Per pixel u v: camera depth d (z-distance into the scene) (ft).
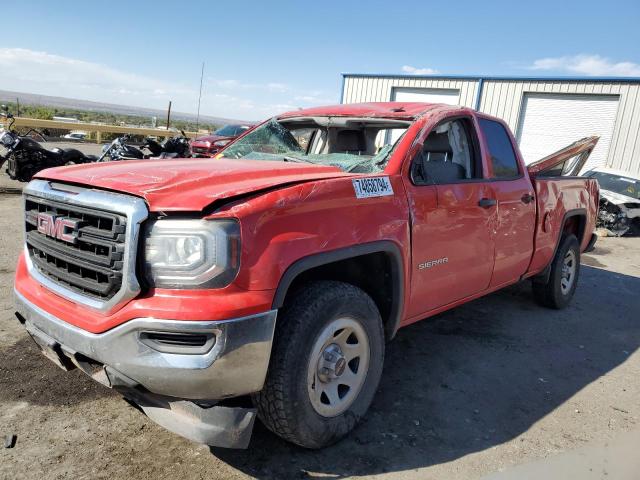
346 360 9.25
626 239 39.22
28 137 34.58
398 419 10.48
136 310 7.25
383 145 11.96
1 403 10.09
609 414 11.29
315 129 13.74
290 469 8.66
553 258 17.34
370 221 9.36
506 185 13.67
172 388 7.34
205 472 8.45
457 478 8.72
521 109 61.72
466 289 12.75
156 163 10.25
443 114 12.04
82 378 11.25
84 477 8.16
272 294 7.64
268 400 8.20
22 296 9.27
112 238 7.59
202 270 7.20
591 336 16.24
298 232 8.10
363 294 9.39
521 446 9.82
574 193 17.81
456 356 13.96
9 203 31.30
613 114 56.29
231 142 14.21
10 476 8.06
